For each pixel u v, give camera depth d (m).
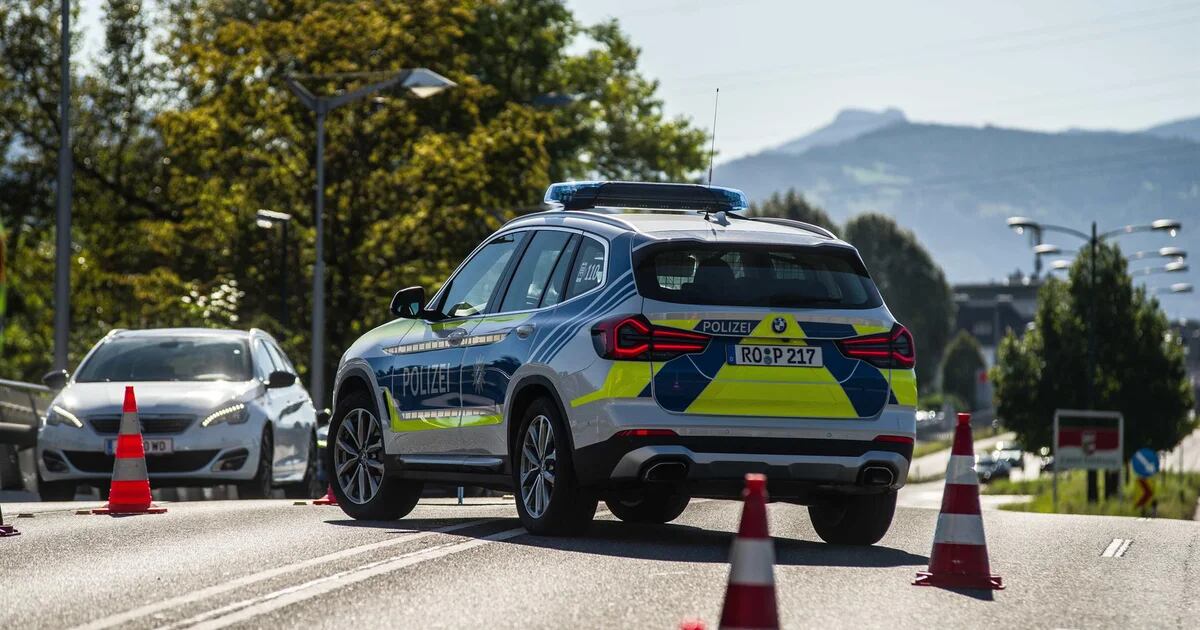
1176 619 18.44
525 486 25.98
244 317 112.88
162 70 136.00
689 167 155.50
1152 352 165.62
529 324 26.12
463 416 27.55
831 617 17.59
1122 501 114.44
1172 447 167.00
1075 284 168.38
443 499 46.78
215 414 41.88
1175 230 143.12
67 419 41.69
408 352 29.62
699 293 24.25
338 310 110.69
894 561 23.23
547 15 139.75
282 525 28.39
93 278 135.88
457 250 111.94
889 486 24.88
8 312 155.12
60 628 16.69
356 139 110.06
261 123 109.69
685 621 16.86
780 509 36.78
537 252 27.09
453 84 91.06
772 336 24.27
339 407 31.58
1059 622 17.86
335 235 110.31
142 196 137.38
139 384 43.19
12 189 136.75
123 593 19.27
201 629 16.53
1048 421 168.38
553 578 20.25
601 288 24.84
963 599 19.39
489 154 111.94
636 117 155.75
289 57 108.94
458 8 112.50
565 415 24.75
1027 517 36.25
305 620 17.05
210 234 115.69
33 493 51.66
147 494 32.50
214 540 25.38
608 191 27.78
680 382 23.89
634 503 31.09
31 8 135.00
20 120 137.25
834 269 25.11
